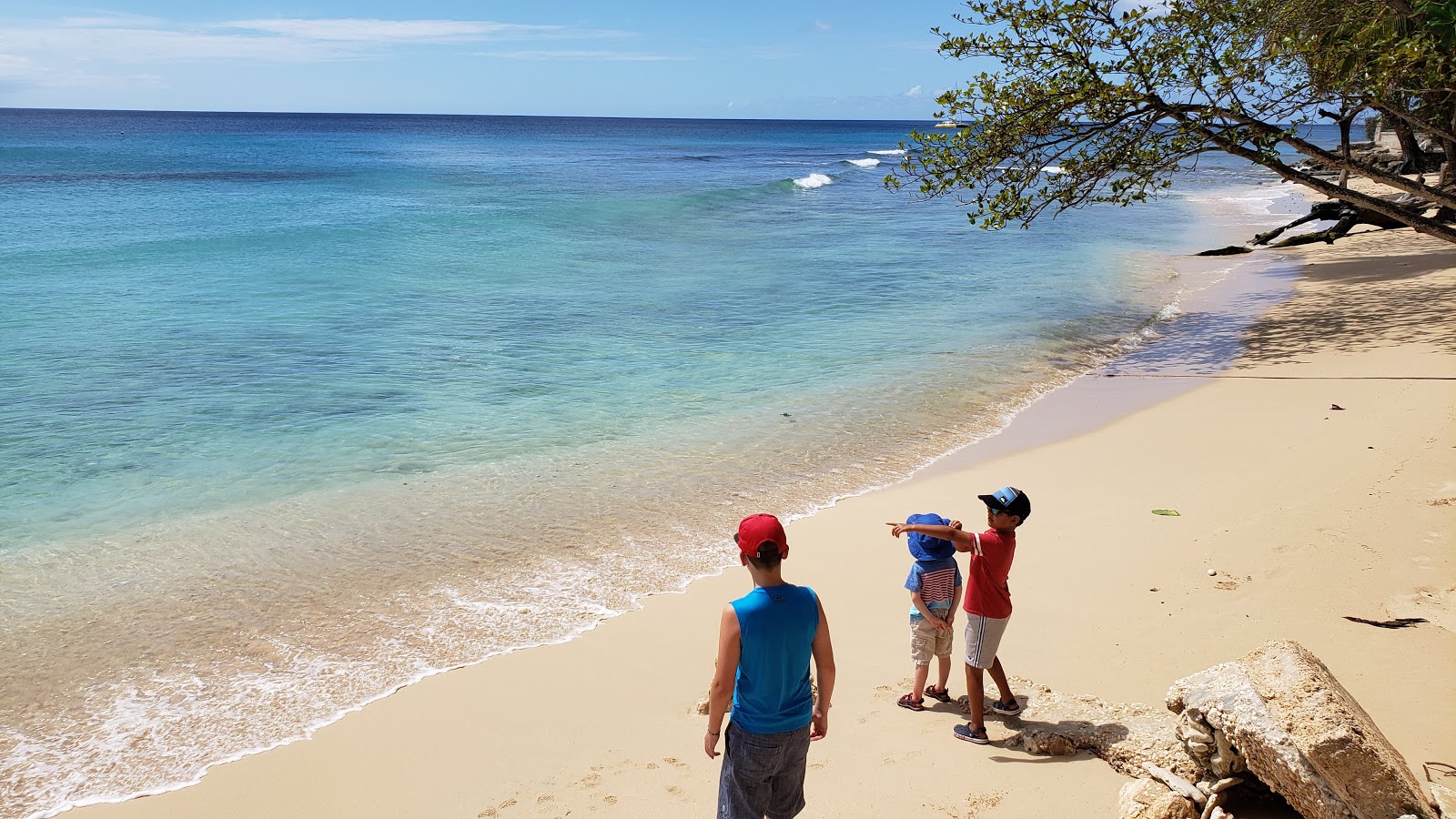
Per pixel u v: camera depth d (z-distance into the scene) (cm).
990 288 2353
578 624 723
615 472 1066
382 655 675
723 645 381
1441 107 830
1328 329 1739
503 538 883
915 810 468
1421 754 467
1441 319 1697
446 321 1866
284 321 1822
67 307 1894
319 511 944
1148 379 1493
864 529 911
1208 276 2544
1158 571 766
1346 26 964
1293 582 713
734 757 392
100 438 1144
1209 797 426
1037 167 867
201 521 914
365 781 531
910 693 612
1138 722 517
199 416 1239
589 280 2392
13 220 3244
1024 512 514
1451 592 661
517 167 7106
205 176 5528
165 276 2272
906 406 1344
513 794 512
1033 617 702
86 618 724
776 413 1305
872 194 5394
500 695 621
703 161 8675
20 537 868
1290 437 1123
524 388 1413
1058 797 469
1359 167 628
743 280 2439
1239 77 724
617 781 521
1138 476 1030
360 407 1298
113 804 515
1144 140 778
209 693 626
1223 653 617
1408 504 839
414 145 11062
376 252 2739
